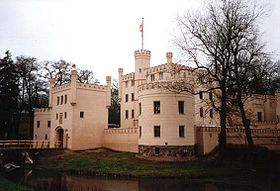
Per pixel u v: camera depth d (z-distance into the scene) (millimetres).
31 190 22828
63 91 52531
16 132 58531
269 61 33344
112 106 87688
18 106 58906
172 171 30094
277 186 24141
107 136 51969
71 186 26016
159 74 55375
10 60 55312
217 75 33500
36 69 63812
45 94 70188
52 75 66938
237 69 32094
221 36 32156
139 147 40188
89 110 51562
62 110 52406
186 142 37375
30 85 63094
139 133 40469
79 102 50406
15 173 34719
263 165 33969
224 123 32875
